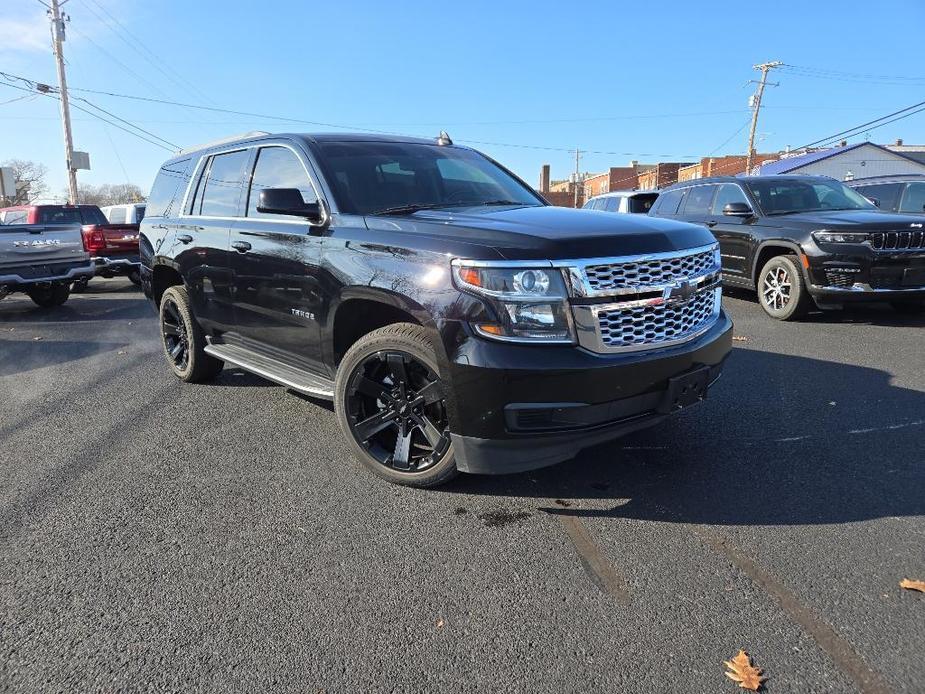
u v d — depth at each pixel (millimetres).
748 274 8359
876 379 5156
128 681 2107
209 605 2498
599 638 2266
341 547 2896
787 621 2326
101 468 3809
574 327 2828
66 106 27125
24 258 9930
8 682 2109
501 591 2553
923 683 2027
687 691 2014
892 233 6984
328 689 2059
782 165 45156
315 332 3783
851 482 3377
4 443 4270
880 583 2531
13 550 2922
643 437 4047
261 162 4438
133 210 18156
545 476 3541
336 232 3586
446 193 4160
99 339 8023
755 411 4461
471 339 2842
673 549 2814
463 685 2062
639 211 12625
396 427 3486
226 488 3508
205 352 5180
